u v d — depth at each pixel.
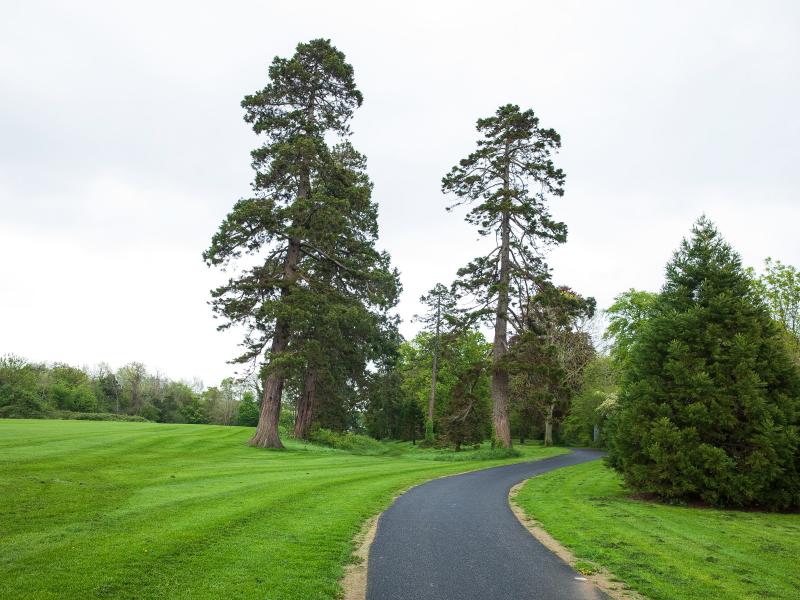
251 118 32.22
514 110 33.84
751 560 8.73
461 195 34.31
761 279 25.58
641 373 16.58
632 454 15.70
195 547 8.27
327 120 33.12
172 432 34.66
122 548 7.99
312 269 34.59
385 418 70.38
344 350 40.25
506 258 33.16
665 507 14.23
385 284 35.81
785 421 14.00
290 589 6.69
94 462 18.80
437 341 55.44
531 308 32.44
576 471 23.53
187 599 6.18
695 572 7.95
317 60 33.25
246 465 21.70
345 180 32.22
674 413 15.32
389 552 8.91
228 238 28.22
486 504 14.22
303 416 41.41
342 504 12.88
